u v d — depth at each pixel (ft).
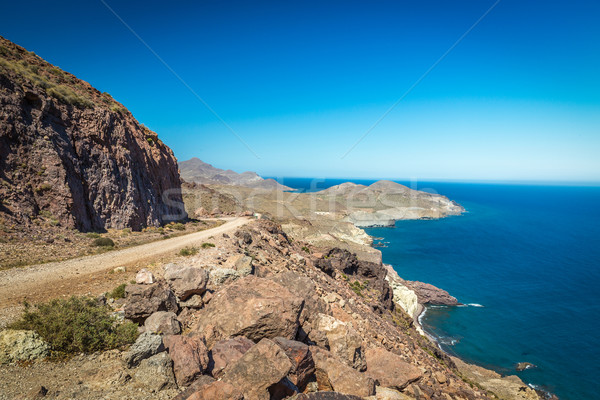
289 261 107.65
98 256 82.02
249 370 30.19
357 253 285.43
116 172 137.08
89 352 34.47
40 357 31.94
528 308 234.38
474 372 140.46
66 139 119.03
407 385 48.57
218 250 86.48
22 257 71.56
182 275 49.47
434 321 206.08
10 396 26.07
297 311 40.09
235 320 39.32
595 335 193.06
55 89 128.47
